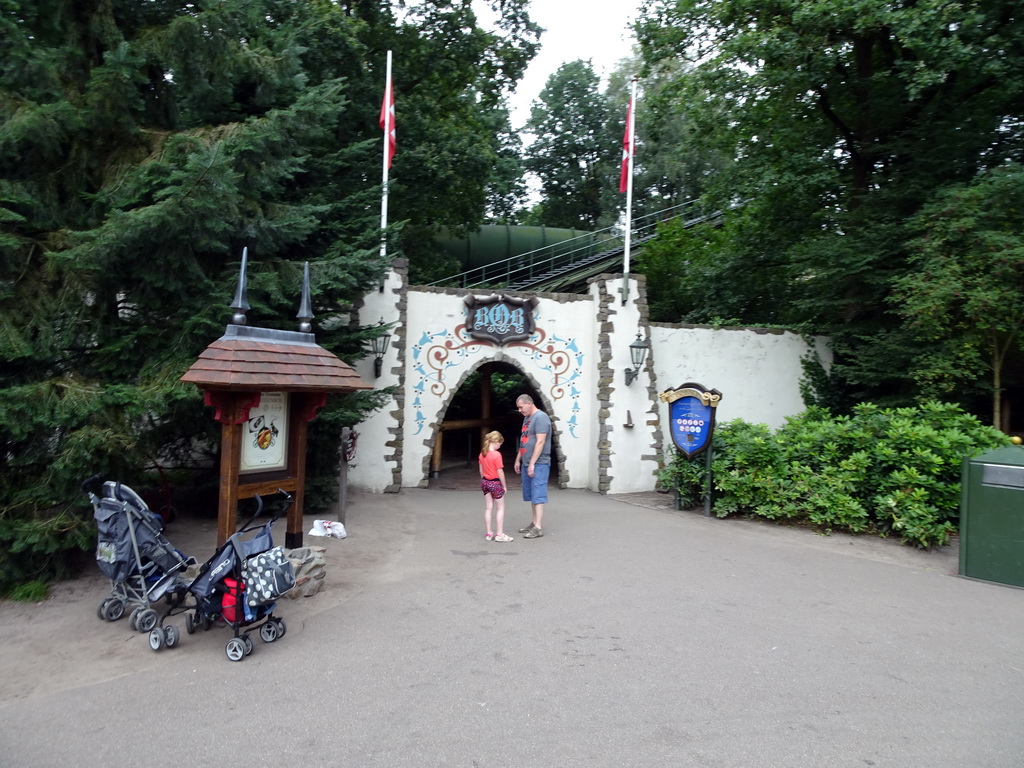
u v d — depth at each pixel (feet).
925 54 38.42
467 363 42.39
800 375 46.83
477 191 71.82
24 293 21.90
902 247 41.32
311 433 31.63
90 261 21.49
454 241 81.76
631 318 42.65
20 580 20.29
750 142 52.44
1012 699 14.55
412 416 41.60
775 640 17.62
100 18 24.85
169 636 16.49
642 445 42.22
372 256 32.71
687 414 33.65
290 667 15.70
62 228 22.99
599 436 41.93
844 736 12.90
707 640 17.54
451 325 42.19
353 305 38.14
